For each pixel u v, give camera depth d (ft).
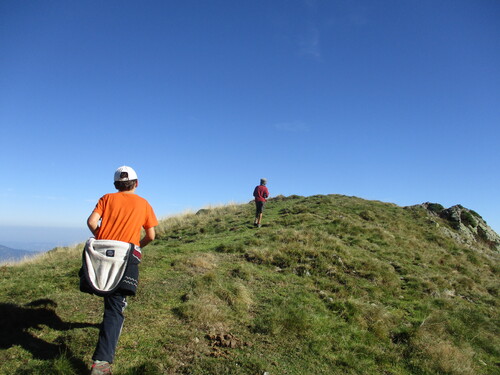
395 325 20.38
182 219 55.83
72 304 16.87
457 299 28.96
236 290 20.15
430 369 16.31
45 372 11.09
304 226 42.14
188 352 13.46
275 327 16.49
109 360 10.69
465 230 67.72
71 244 40.91
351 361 15.24
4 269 25.54
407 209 67.51
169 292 19.22
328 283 24.88
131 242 11.76
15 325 14.07
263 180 44.73
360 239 39.04
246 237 36.55
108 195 12.51
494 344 21.84
